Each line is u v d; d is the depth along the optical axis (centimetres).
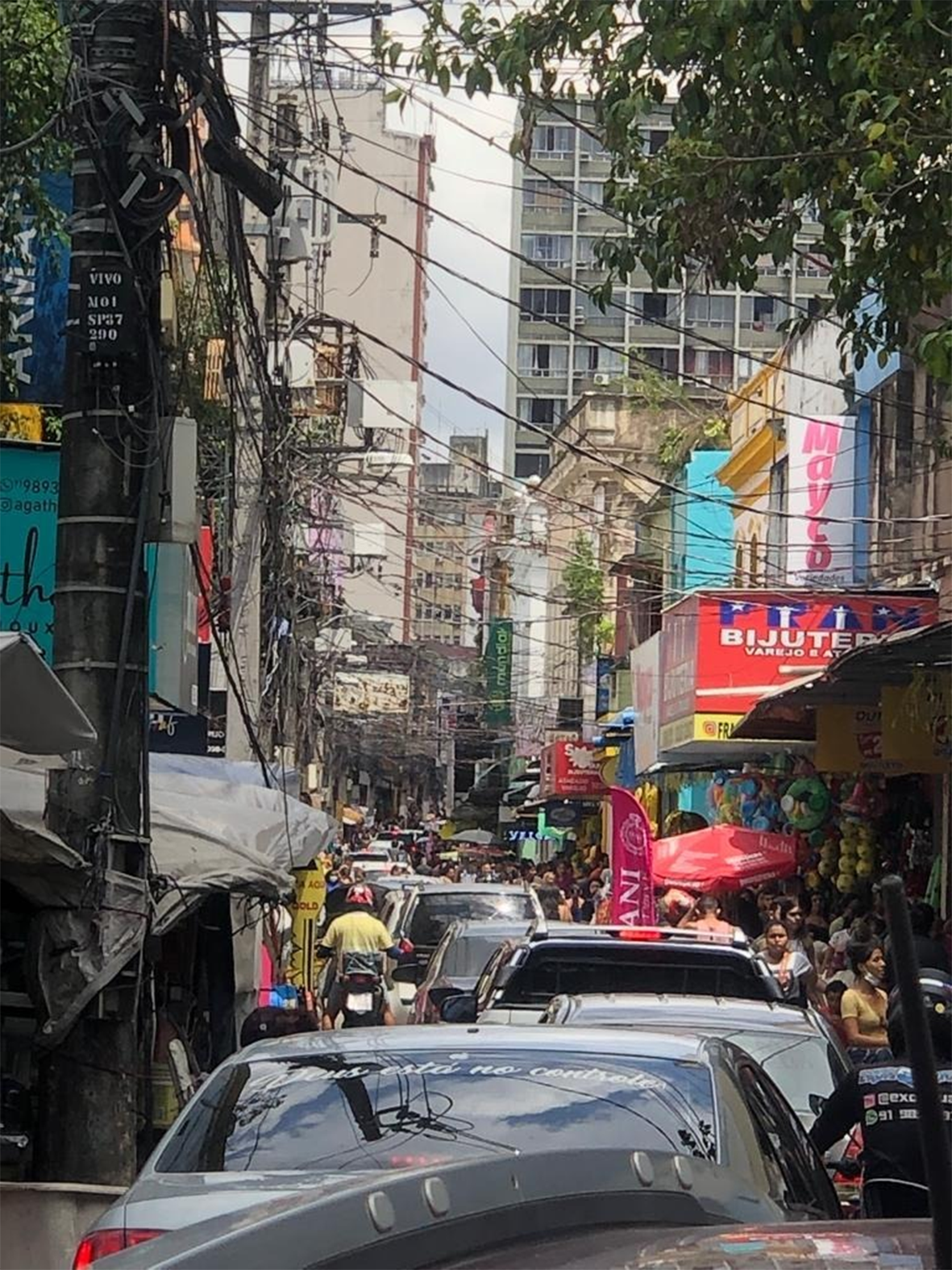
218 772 1627
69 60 937
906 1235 231
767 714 2114
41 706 732
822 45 1053
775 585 2792
